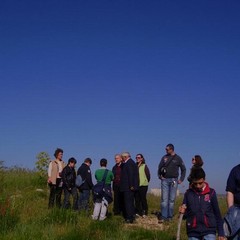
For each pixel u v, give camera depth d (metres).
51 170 14.37
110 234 10.98
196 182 7.17
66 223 11.66
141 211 14.62
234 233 6.47
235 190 6.68
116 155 15.08
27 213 12.64
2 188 17.11
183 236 10.91
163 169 13.68
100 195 13.10
